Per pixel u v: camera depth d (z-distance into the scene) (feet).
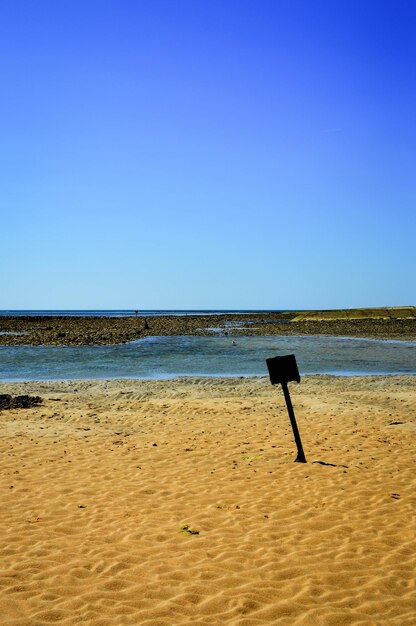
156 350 105.91
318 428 37.60
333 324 210.79
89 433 36.52
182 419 41.68
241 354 98.84
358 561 17.38
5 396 49.42
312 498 23.25
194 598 15.16
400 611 14.58
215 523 20.62
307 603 14.93
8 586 15.61
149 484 25.35
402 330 173.47
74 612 14.32
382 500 22.89
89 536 19.38
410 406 47.26
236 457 30.09
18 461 29.12
